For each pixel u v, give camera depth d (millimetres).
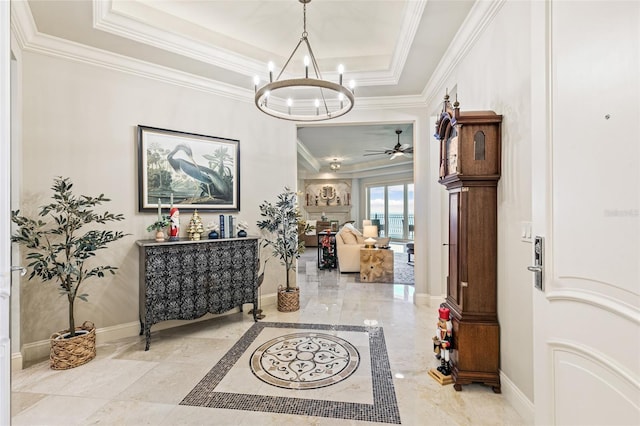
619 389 938
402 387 2092
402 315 3521
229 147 3631
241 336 2953
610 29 954
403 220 9938
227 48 3174
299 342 2801
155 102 3139
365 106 4023
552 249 1223
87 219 2457
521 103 1785
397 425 1724
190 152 3346
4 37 1058
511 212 1895
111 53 2826
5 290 1068
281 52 3473
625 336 918
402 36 2729
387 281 5148
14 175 2363
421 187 3967
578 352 1101
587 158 1050
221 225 3342
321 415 1804
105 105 2854
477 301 2068
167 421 1751
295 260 4168
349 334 2982
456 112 2021
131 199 2986
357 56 3574
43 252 2533
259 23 2916
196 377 2211
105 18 2408
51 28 2451
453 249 2240
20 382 2141
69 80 2674
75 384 2117
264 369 2324
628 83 896
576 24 1087
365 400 1946
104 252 2840
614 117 943
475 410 1849
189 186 3340
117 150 2914
